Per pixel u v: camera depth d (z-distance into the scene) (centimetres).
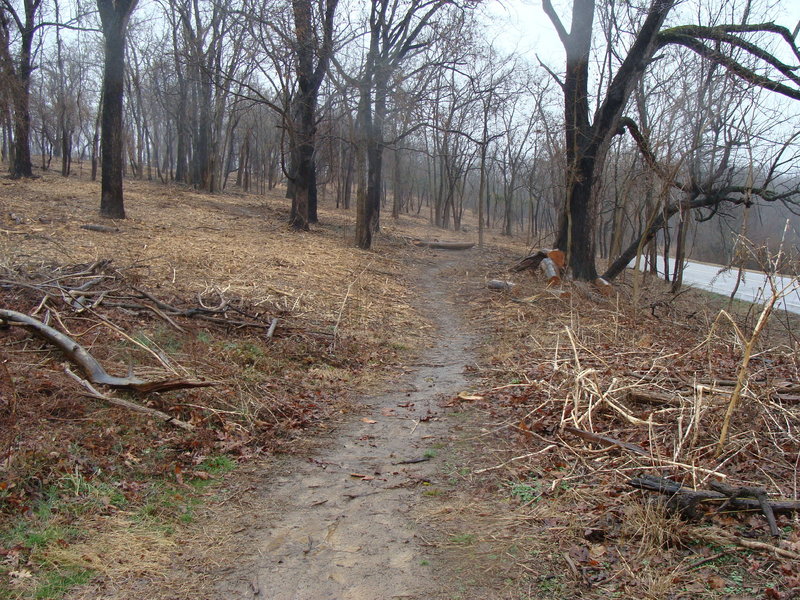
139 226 1727
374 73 1881
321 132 2830
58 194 2188
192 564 398
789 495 439
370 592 368
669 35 1568
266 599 363
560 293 1398
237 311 962
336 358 894
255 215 2561
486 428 639
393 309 1285
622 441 548
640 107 1881
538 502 462
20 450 469
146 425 567
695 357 820
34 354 654
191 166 3666
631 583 352
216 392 672
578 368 658
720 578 348
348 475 540
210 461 546
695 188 1662
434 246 2630
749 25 1514
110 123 1755
